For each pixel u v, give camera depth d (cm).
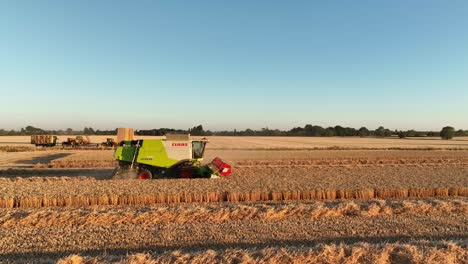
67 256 880
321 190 1725
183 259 843
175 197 1625
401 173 2339
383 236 1073
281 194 1691
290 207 1365
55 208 1485
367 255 866
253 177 2139
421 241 966
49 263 835
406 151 4988
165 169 2234
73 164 3394
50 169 3089
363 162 3678
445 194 1784
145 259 842
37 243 1005
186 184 1872
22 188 1758
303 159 3853
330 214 1319
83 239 1040
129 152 2209
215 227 1148
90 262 830
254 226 1161
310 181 1978
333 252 868
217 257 855
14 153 4725
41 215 1249
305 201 1655
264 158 3984
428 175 2236
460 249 898
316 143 7838
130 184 1872
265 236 1065
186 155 2231
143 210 1335
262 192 1686
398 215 1319
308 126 15862
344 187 1795
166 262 827
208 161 3709
